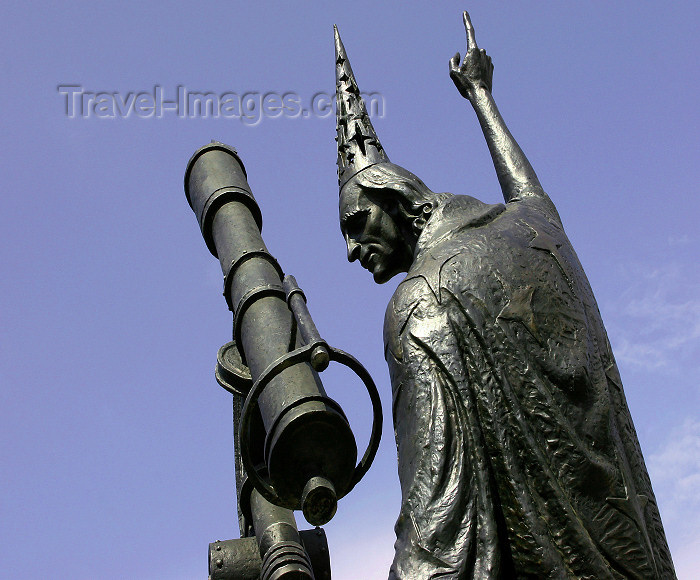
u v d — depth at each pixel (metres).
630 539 5.25
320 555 7.92
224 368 8.34
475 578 4.99
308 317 6.72
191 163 9.95
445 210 6.47
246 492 8.12
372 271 6.82
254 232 8.93
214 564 7.79
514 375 5.54
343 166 7.12
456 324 5.69
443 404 5.47
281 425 6.49
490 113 7.47
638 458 5.70
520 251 6.00
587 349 5.74
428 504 5.20
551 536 5.18
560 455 5.37
